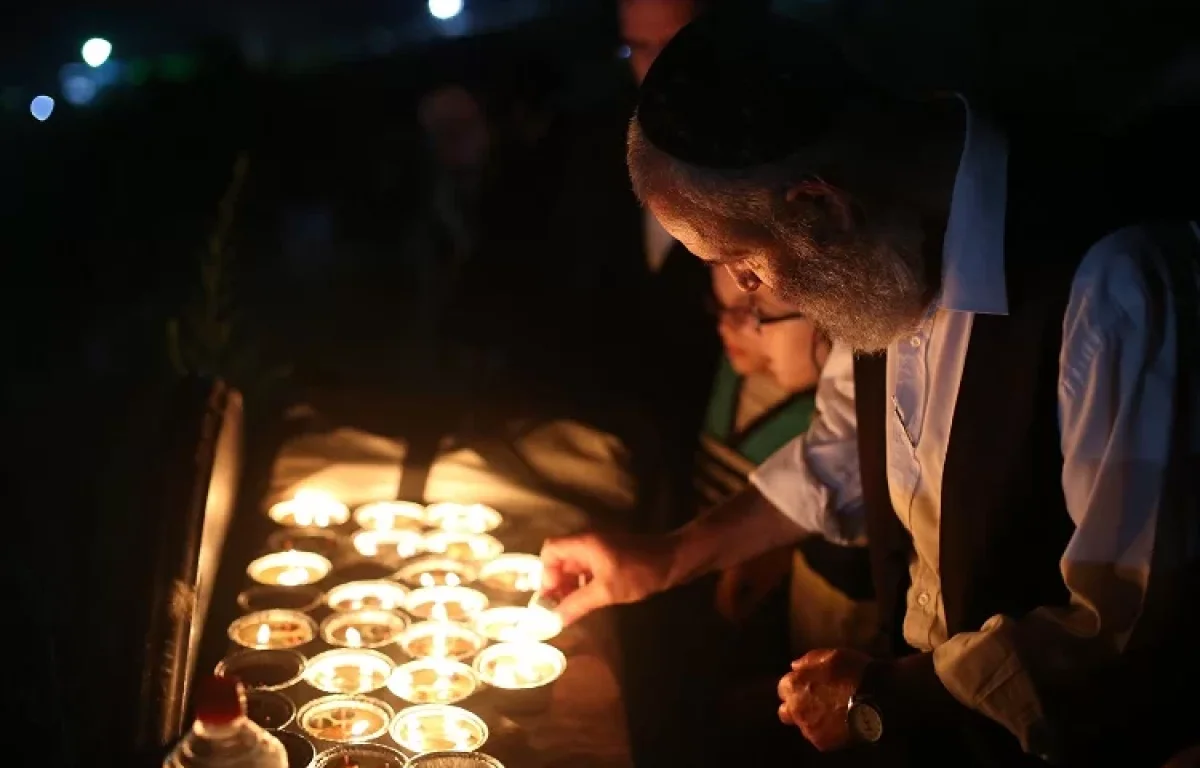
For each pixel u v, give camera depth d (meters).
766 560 2.73
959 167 1.59
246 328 4.24
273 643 1.90
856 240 1.54
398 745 1.63
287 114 9.60
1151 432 1.45
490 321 3.87
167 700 1.57
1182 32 8.36
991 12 9.23
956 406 1.66
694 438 3.13
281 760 1.38
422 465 2.64
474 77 4.29
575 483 2.64
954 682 1.62
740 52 1.50
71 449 4.11
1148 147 1.65
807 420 2.64
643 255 3.35
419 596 2.09
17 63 13.58
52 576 2.63
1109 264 1.50
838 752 2.27
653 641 2.47
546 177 3.73
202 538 1.89
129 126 8.38
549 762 1.64
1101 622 1.50
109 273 7.07
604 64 5.52
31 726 1.59
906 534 2.00
